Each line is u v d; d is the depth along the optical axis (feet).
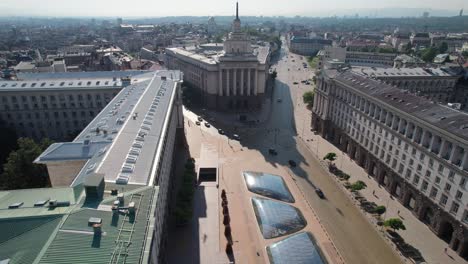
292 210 351.46
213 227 325.83
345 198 385.50
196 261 281.54
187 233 316.40
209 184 407.85
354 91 470.39
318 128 601.62
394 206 371.97
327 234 319.27
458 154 297.74
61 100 512.63
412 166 356.59
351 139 486.79
